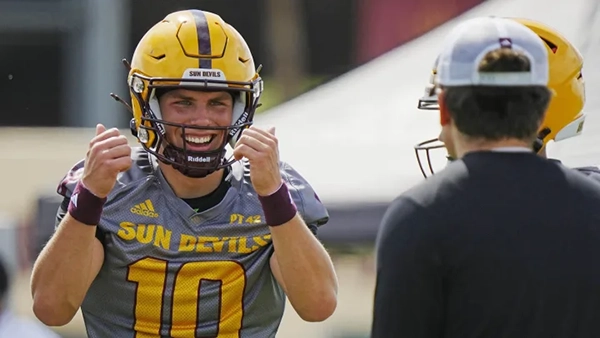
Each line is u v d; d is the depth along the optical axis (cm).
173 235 1058
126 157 1009
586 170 1160
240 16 7281
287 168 1128
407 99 1959
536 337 877
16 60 6844
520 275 877
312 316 1063
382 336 891
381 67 2120
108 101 5684
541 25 1113
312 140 1903
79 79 5931
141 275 1055
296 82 6994
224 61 1049
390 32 6450
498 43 916
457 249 882
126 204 1063
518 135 921
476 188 901
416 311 883
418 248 886
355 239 1675
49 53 6781
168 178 1072
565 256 885
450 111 932
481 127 917
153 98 1053
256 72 1102
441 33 2106
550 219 892
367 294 2994
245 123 1066
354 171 1756
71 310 1039
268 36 7169
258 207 1077
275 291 1095
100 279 1071
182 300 1056
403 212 903
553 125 1107
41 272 1028
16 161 2970
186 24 1062
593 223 901
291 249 1035
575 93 1106
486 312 879
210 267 1059
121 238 1054
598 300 890
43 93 6931
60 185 1084
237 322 1072
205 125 1041
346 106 2008
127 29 6450
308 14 7350
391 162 1777
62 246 1016
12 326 1648
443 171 923
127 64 1090
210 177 1069
